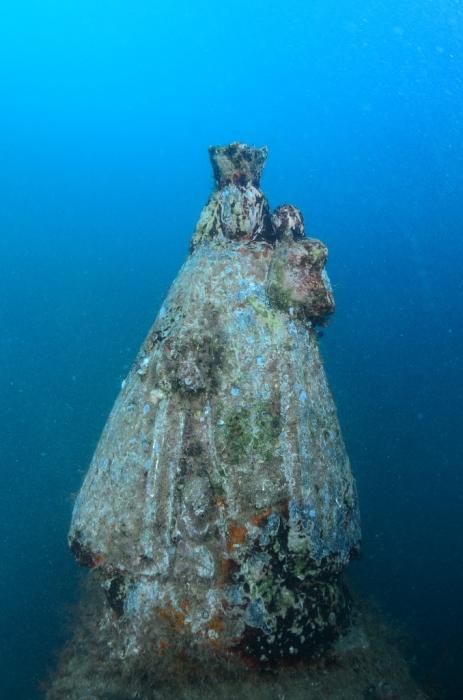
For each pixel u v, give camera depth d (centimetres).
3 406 935
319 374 292
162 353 275
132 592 262
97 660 273
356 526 288
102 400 985
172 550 257
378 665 280
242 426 266
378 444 905
